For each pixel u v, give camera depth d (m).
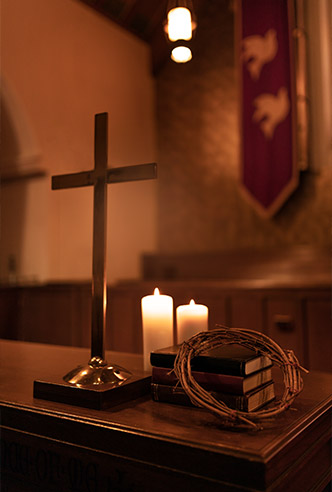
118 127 5.96
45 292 4.73
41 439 1.09
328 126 5.61
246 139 5.87
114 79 5.91
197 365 1.09
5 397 1.21
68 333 4.59
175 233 6.48
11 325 4.61
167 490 0.91
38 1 4.91
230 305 4.17
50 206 4.99
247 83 5.86
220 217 6.19
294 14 5.69
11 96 4.70
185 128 6.45
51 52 5.04
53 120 5.02
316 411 1.10
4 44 4.55
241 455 0.84
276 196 5.70
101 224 1.31
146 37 6.39
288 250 5.66
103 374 1.20
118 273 5.91
